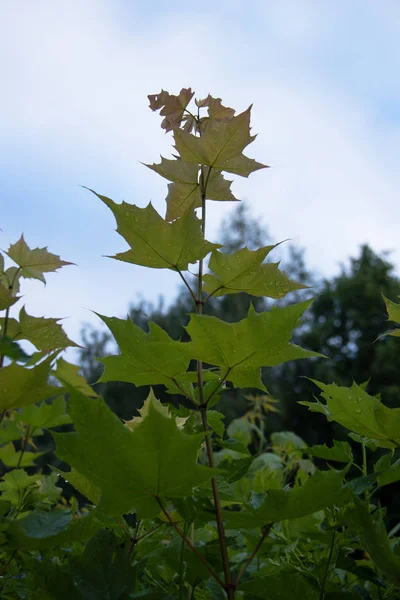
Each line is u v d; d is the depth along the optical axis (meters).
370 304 20.83
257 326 1.18
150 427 1.10
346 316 21.22
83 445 1.11
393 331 1.33
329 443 16.91
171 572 1.41
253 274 1.28
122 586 1.21
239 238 25.08
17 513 1.34
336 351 20.73
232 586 1.14
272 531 1.38
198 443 1.10
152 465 1.11
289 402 18.11
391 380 18.56
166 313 20.42
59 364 1.34
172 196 1.34
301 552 1.45
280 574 1.24
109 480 1.12
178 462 1.11
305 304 1.17
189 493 1.13
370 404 1.26
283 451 2.47
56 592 1.20
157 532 1.40
